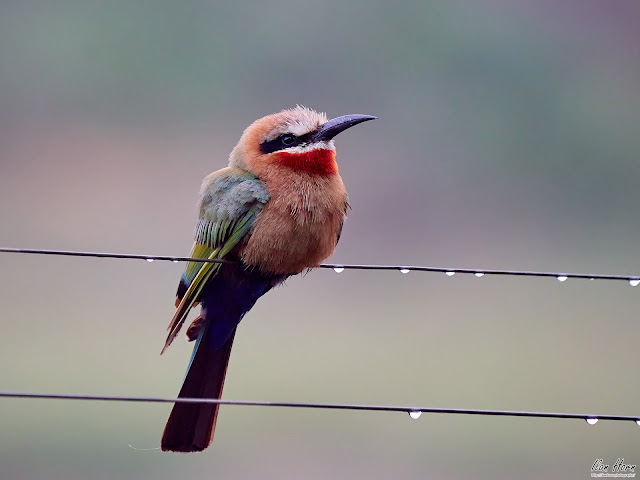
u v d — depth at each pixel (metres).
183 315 6.81
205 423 6.80
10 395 4.78
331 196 7.07
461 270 6.11
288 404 5.01
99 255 5.75
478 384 11.57
